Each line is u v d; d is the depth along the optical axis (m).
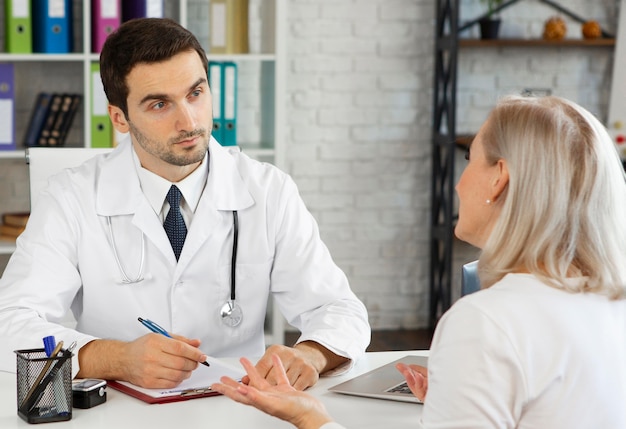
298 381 1.54
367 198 4.27
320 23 4.12
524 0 4.18
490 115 1.23
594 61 4.27
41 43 3.50
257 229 1.92
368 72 4.18
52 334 1.64
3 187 3.90
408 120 4.23
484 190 1.21
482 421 1.09
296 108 4.17
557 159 1.15
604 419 1.14
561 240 1.16
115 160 1.91
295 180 4.21
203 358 1.52
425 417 1.15
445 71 4.20
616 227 1.17
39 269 1.79
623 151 4.13
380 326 4.34
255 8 3.98
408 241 4.31
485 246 1.19
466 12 4.15
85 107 3.48
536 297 1.14
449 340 1.13
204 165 1.90
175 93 1.72
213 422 1.37
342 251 4.28
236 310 1.89
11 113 3.54
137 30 1.72
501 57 4.23
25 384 1.37
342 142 4.21
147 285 1.85
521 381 1.10
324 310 1.85
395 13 4.16
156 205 1.86
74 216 1.86
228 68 3.54
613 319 1.17
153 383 1.51
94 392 1.45
